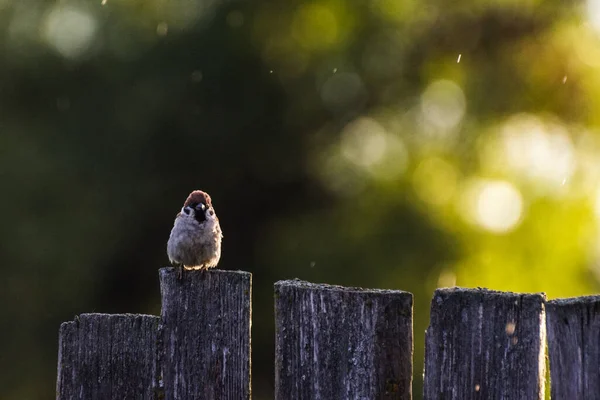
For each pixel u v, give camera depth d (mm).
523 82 15781
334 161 16062
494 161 16109
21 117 15383
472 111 15836
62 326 3730
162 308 3676
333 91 15641
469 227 15742
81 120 15305
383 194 15859
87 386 3691
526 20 15531
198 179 15922
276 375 3498
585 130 16047
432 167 16172
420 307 15203
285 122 15578
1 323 14906
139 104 15133
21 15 15438
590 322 3129
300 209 16703
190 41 15156
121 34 15430
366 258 15414
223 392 3611
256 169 16047
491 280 15961
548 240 16203
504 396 3238
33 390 15281
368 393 3385
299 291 3484
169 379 3645
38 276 14922
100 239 15297
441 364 3324
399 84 15875
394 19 15688
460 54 15773
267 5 15297
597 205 16141
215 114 15336
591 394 3105
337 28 15859
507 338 3248
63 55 15359
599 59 15719
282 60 15398
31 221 14727
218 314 3637
